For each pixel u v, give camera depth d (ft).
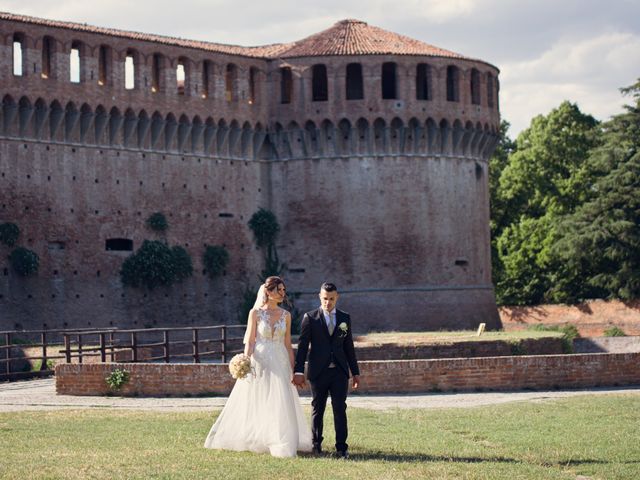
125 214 250.37
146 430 89.61
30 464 71.61
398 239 270.67
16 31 233.76
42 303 237.25
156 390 121.60
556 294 329.11
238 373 76.43
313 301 270.05
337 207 270.87
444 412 103.71
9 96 232.53
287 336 78.07
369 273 269.85
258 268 271.69
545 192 351.67
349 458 75.77
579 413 102.06
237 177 269.23
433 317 271.08
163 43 254.88
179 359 189.88
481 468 71.15
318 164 271.49
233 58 266.57
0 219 232.53
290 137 272.31
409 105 271.08
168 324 255.29
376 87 269.64
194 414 100.99
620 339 211.82
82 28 242.99
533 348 192.34
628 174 308.81
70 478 66.49
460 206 278.67
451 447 81.15
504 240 349.00
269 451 76.74
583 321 315.58
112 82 247.29
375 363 124.47
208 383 121.49
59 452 77.46
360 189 270.26
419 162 273.13
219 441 78.59
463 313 276.00
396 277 270.26
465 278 278.87
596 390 127.44
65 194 241.55
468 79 278.46
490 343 186.91
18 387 136.46
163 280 252.21
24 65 235.20
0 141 232.94
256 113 271.28
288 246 273.13
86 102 242.99
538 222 342.23
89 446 80.69
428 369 125.39
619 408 105.70
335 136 270.67
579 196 345.10
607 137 321.93
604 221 309.42
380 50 269.85
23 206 235.61
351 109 269.44
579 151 351.05
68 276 241.14
